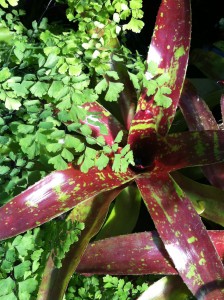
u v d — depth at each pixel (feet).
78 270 1.44
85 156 1.34
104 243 1.47
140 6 1.57
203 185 1.63
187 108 1.73
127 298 1.62
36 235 1.44
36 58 1.47
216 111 2.15
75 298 1.59
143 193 1.46
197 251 1.38
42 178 1.38
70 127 1.35
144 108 1.51
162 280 1.51
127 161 1.44
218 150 1.51
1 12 1.55
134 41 2.36
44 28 1.62
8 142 1.48
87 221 1.46
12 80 1.34
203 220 1.85
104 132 1.38
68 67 1.39
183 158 1.54
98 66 1.45
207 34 2.53
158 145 1.58
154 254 1.45
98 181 1.44
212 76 2.03
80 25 1.56
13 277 1.35
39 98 1.50
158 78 1.47
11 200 1.32
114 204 1.77
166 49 1.53
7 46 1.52
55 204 1.35
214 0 2.53
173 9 1.54
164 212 1.42
